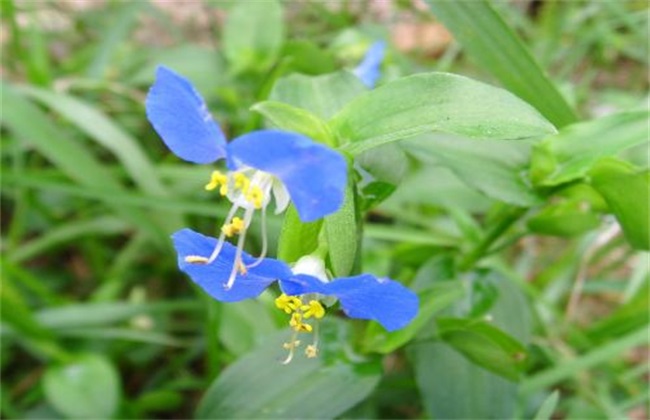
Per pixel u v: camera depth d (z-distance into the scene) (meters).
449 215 0.18
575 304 0.16
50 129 0.16
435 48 0.24
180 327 0.17
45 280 0.18
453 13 0.13
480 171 0.11
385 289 0.07
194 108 0.07
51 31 0.23
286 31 0.22
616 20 0.22
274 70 0.16
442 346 0.12
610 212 0.11
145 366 0.17
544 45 0.22
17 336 0.15
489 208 0.16
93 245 0.18
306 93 0.11
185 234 0.08
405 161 0.10
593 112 0.21
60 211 0.19
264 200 0.08
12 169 0.18
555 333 0.16
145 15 0.25
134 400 0.16
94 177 0.16
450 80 0.09
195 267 0.08
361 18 0.24
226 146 0.07
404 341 0.11
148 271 0.18
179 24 0.25
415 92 0.09
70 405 0.14
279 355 0.11
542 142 0.11
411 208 0.19
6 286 0.14
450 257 0.13
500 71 0.12
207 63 0.19
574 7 0.23
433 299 0.11
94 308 0.15
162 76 0.07
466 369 0.12
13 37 0.19
